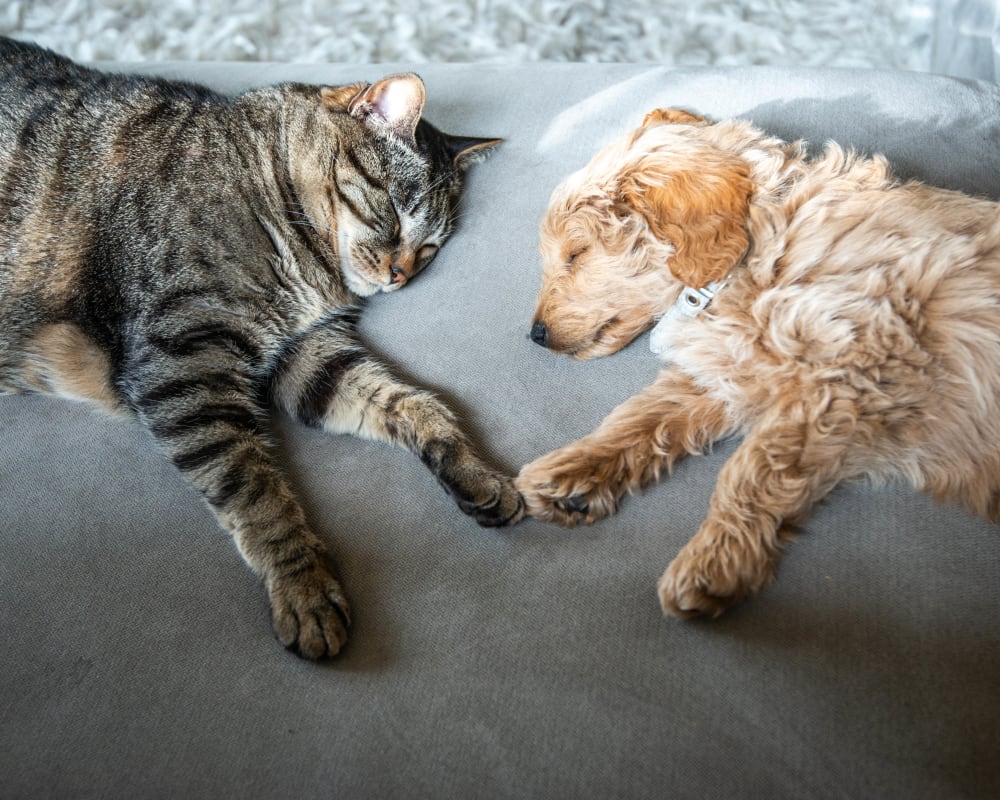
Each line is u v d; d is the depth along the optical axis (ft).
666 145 2.91
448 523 2.92
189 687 2.71
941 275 2.73
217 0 4.78
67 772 2.62
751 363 2.86
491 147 3.53
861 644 2.63
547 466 2.90
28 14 4.70
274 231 3.32
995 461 2.73
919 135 3.34
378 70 3.88
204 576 2.87
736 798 2.50
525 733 2.60
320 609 2.77
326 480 3.05
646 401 2.99
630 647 2.68
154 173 3.23
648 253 2.92
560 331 3.02
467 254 3.40
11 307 3.18
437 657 2.71
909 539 2.74
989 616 2.63
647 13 4.71
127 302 3.16
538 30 4.67
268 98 3.43
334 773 2.59
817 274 2.81
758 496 2.71
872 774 2.50
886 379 2.71
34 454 3.10
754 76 3.55
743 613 2.70
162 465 3.07
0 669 2.74
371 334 3.35
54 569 2.88
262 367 3.26
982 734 2.52
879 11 4.56
